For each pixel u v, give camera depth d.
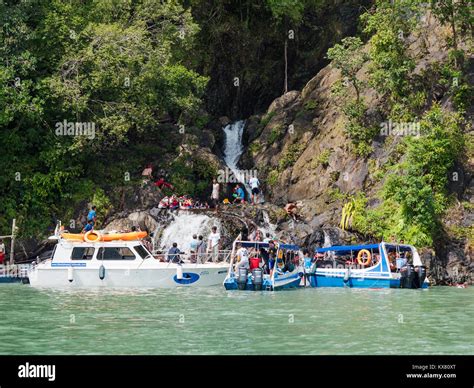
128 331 22.03
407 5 43.00
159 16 44.94
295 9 52.25
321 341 20.75
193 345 20.12
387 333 21.92
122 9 44.88
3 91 40.34
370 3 53.56
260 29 54.00
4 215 40.75
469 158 40.19
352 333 21.92
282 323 23.44
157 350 19.55
